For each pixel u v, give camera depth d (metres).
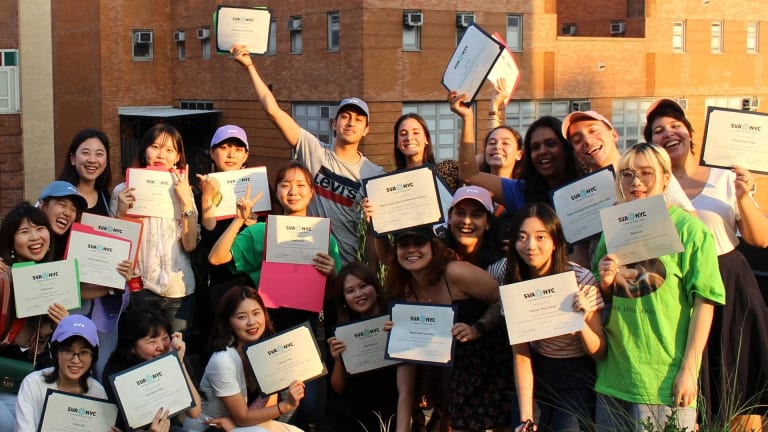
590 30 45.31
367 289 6.77
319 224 7.00
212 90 43.59
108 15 44.59
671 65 43.53
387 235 7.39
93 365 6.18
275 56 39.22
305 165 7.75
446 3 36.34
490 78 7.77
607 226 5.52
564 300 5.60
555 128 6.68
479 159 8.22
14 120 37.06
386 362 6.65
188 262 7.35
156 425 5.90
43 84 37.19
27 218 6.64
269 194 7.51
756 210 5.93
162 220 7.24
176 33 45.41
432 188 6.56
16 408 6.06
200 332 7.50
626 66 42.06
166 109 45.62
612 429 5.58
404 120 7.71
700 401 5.83
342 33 35.72
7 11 36.81
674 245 5.38
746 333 6.02
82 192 7.30
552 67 39.94
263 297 6.92
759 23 46.06
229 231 7.05
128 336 6.24
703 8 44.19
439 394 6.70
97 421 5.96
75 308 6.66
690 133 6.30
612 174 6.14
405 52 35.62
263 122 40.34
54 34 47.72
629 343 5.55
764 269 7.83
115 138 45.31
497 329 6.25
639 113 42.81
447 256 6.38
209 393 6.44
